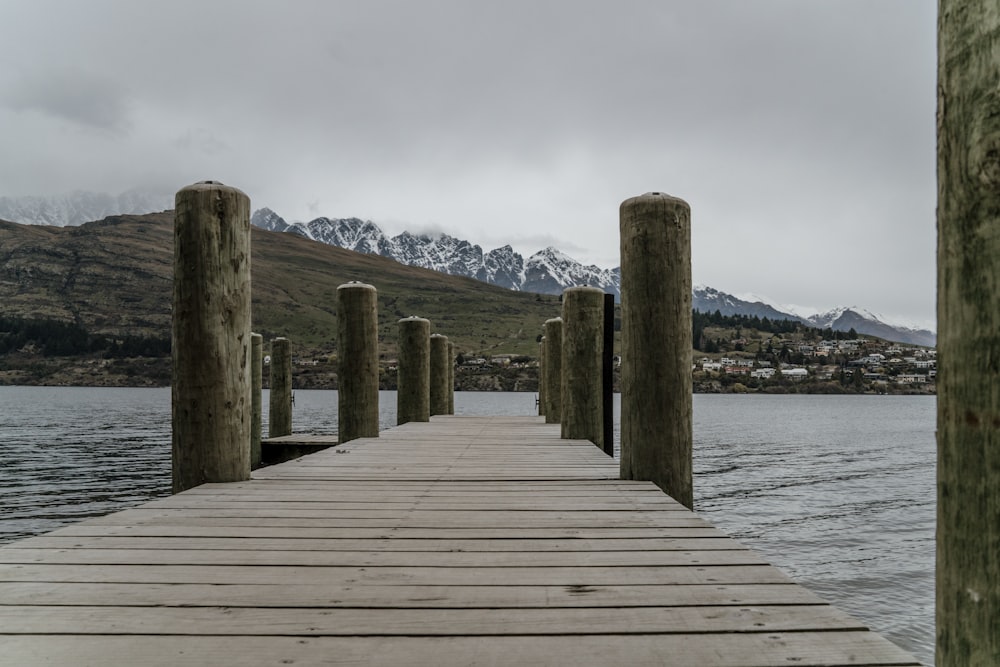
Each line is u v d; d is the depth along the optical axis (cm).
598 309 744
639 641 185
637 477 418
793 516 1427
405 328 1045
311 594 221
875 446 3123
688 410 417
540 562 259
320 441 1198
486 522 327
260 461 1112
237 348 413
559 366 1031
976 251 97
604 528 315
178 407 408
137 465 1881
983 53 96
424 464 542
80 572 244
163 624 196
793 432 3984
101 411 4841
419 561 260
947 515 104
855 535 1255
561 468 516
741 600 216
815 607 210
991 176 94
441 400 1324
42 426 3388
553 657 174
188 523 321
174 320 407
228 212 405
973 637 98
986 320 95
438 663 171
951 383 102
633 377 415
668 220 409
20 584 230
